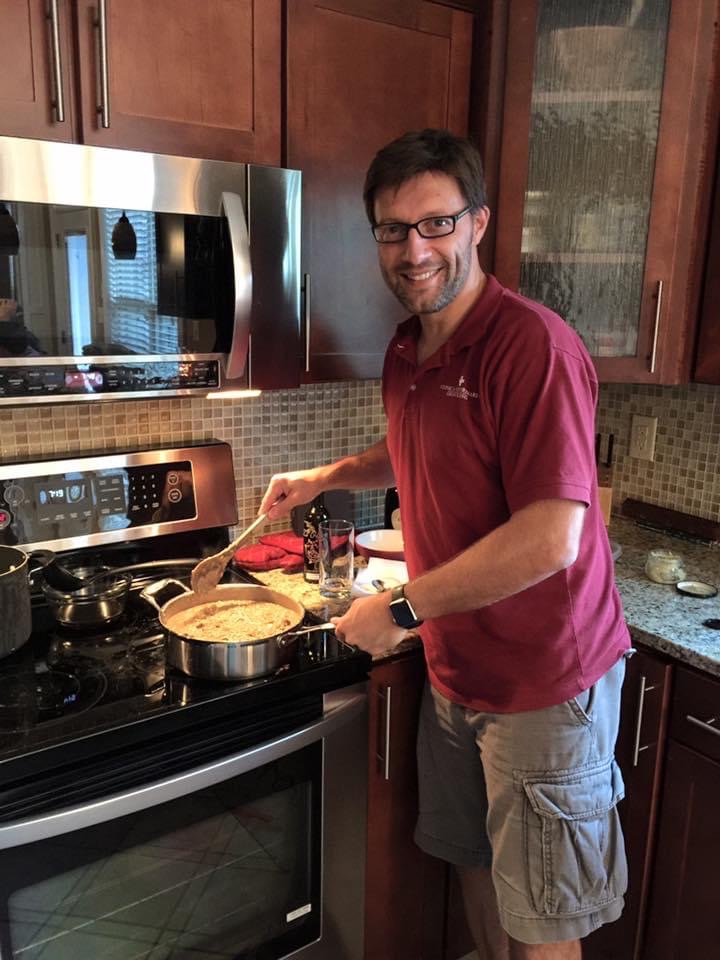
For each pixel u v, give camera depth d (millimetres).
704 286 1707
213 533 1762
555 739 1270
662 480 2076
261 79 1397
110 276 1262
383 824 1562
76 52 1216
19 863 1109
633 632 1481
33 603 1524
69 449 1640
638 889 1562
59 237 1206
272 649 1275
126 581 1479
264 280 1424
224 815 1293
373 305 1636
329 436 1977
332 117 1496
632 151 1645
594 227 1688
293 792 1368
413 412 1301
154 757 1180
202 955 1340
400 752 1541
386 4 1511
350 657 1344
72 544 1559
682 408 2000
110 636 1422
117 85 1259
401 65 1557
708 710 1390
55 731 1117
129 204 1249
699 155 1641
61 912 1169
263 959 1413
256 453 1877
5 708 1179
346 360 1626
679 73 1593
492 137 1655
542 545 1073
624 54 1604
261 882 1377
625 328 1729
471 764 1435
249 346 1436
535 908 1310
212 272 1356
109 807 1129
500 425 1166
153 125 1302
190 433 1775
